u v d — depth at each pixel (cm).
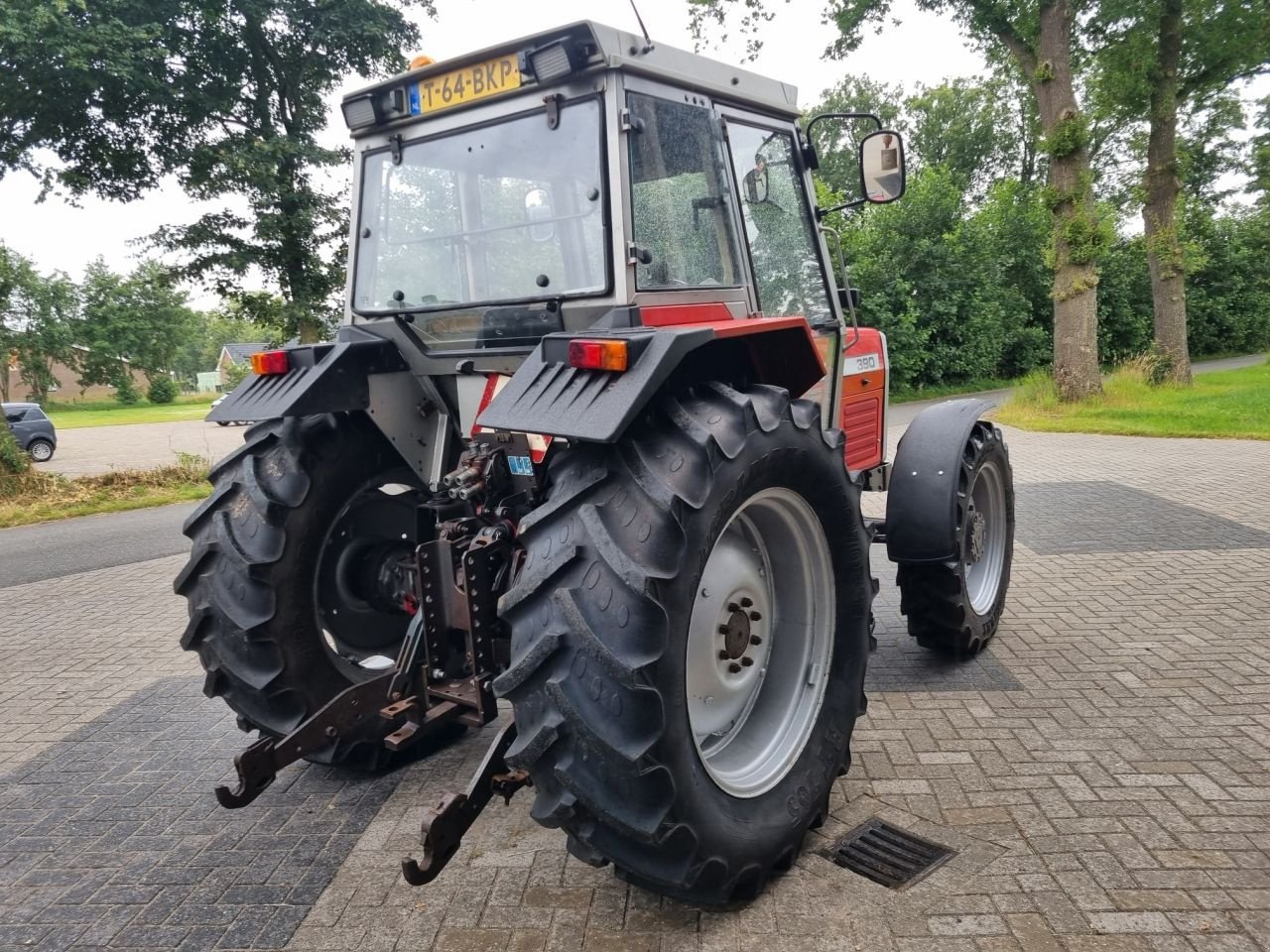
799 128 372
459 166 303
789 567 288
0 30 928
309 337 1325
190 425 3045
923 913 242
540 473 276
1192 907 240
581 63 264
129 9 1081
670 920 243
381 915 252
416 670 279
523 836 290
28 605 638
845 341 431
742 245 321
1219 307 3347
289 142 1210
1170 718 358
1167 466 962
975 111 3566
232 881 274
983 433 419
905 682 403
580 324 278
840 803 300
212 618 298
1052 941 229
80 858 292
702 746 271
